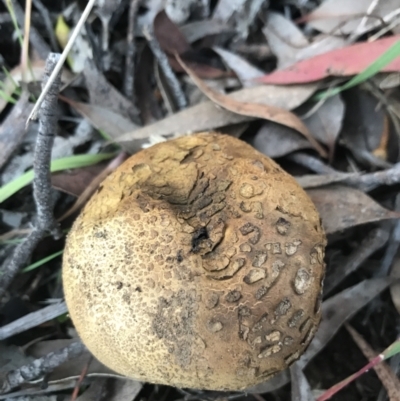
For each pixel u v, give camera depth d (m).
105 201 0.12
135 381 0.14
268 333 0.10
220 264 0.11
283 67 0.17
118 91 0.17
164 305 0.10
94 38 0.17
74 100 0.17
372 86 0.16
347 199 0.15
